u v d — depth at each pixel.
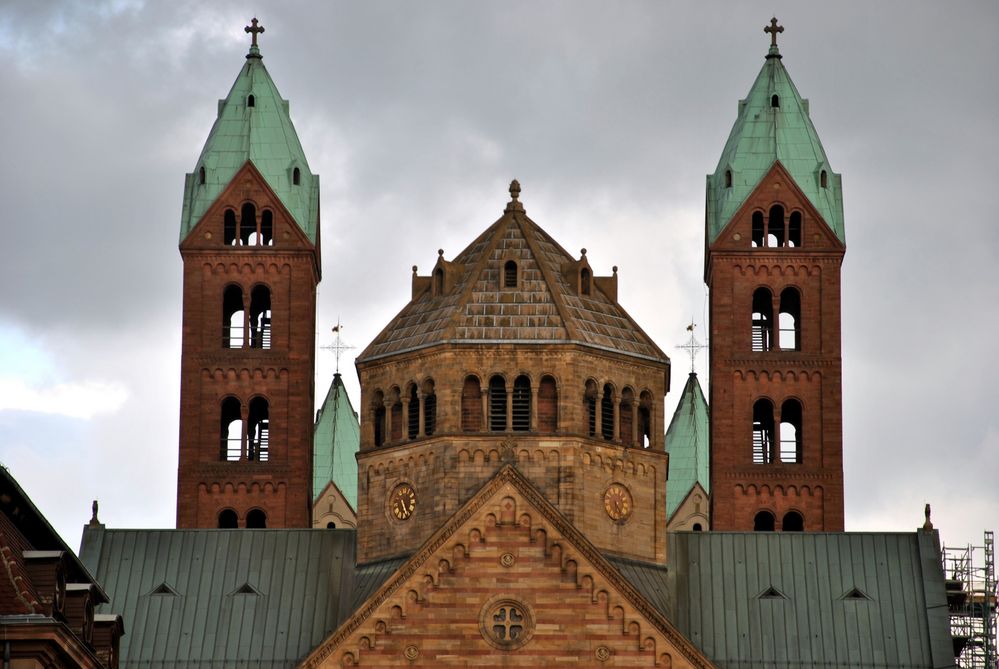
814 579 153.12
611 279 157.25
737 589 152.62
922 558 154.00
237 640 150.75
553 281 153.00
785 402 175.38
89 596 123.75
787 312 179.25
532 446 149.12
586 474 149.62
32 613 113.38
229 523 174.12
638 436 152.62
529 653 142.62
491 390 150.00
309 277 177.62
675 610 151.25
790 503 173.38
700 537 155.00
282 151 180.25
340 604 151.88
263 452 177.12
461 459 148.88
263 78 183.00
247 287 177.12
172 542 156.00
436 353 150.25
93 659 121.31
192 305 176.75
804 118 180.62
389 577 143.50
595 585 143.25
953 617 165.38
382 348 153.38
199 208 178.25
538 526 143.88
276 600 152.50
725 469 173.88
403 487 150.75
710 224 178.00
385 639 142.88
